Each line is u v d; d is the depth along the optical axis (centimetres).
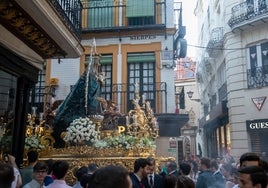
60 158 854
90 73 1083
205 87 2923
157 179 566
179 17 1673
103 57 1748
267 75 1742
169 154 1493
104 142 895
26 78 811
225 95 2062
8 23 683
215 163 668
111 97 1706
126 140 891
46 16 662
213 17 2488
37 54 859
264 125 1684
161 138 1503
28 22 690
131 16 1766
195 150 3266
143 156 852
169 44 1716
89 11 1811
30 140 900
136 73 1723
